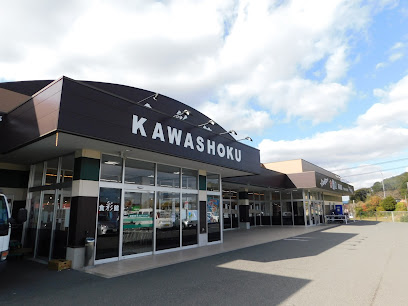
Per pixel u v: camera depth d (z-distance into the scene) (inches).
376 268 289.4
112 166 340.5
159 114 322.3
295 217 939.3
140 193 370.3
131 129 286.4
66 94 234.4
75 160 313.3
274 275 261.4
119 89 408.5
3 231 218.1
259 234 663.1
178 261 327.3
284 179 897.5
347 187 1312.7
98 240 313.4
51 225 332.2
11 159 361.1
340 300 191.2
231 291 212.2
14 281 241.6
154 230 378.9
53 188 337.4
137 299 195.5
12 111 304.7
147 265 304.5
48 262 292.8
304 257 355.9
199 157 378.3
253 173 515.2
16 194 385.4
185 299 195.2
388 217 1323.8
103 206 324.2
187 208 442.0
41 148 300.2
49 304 186.1
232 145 458.0
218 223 506.0
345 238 568.1
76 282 238.5
